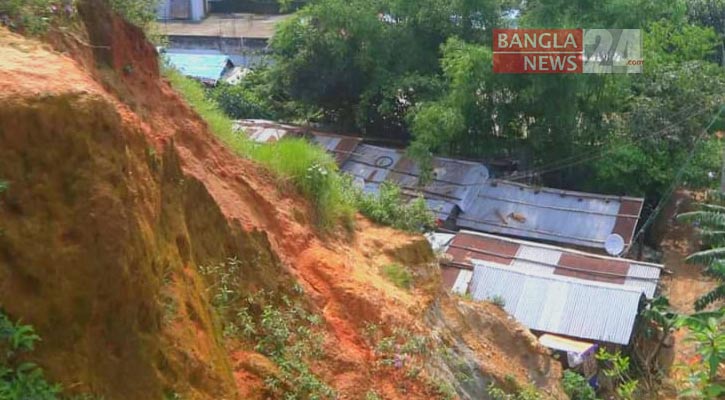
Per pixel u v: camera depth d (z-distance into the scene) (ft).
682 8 76.48
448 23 71.31
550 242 59.41
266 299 22.39
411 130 64.85
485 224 61.31
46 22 21.70
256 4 123.95
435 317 29.94
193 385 16.84
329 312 24.21
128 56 25.88
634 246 61.87
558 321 46.21
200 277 20.49
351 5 71.67
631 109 66.80
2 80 15.07
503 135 68.39
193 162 25.02
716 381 30.48
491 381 28.50
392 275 29.84
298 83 76.28
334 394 20.88
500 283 48.85
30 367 13.44
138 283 15.48
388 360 23.39
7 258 13.94
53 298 14.24
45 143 14.61
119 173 15.44
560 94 63.26
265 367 20.06
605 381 44.29
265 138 71.46
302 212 28.81
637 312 47.29
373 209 34.17
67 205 14.65
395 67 72.74
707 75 69.21
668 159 65.10
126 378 15.19
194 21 119.55
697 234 63.52
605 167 63.87
